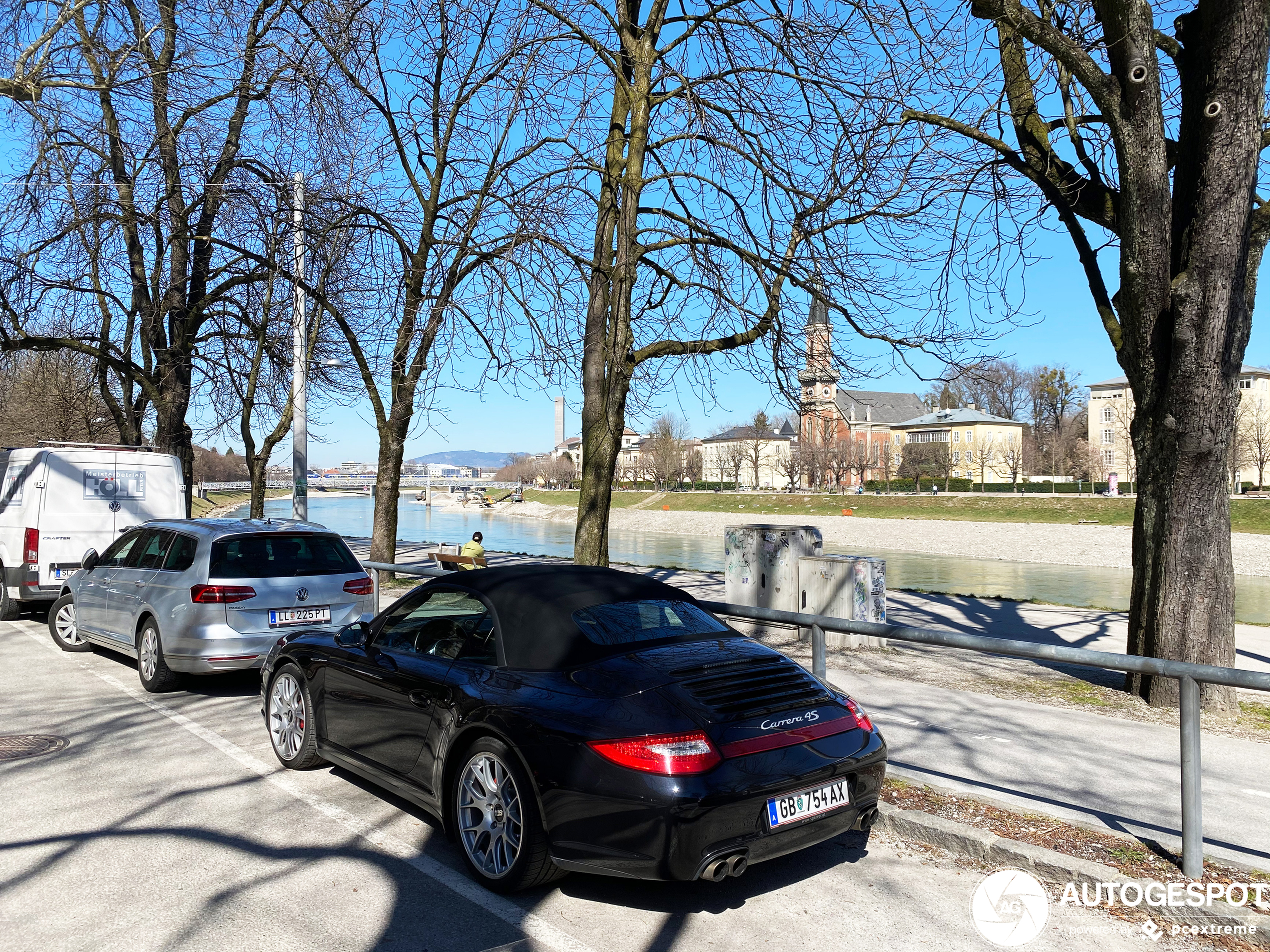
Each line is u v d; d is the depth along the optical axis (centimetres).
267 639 765
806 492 8538
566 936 356
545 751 372
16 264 1357
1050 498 6025
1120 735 639
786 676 418
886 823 468
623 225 980
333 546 839
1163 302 734
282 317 1578
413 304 1266
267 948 344
